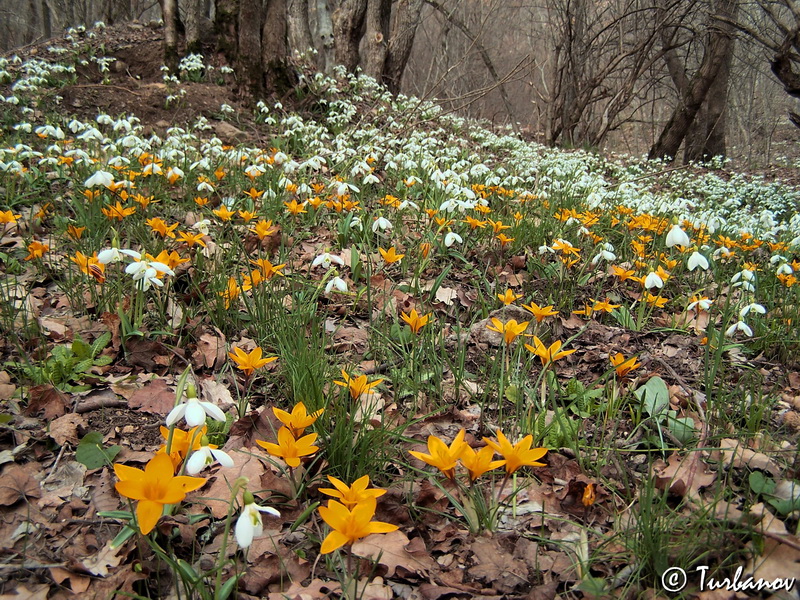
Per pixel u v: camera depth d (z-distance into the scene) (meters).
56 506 2.09
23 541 1.92
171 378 2.90
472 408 2.90
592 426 2.73
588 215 5.33
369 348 3.26
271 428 2.44
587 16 16.88
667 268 4.76
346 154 7.05
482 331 3.61
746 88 22.81
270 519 2.07
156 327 3.23
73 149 5.51
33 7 27.20
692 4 13.95
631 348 3.64
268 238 4.43
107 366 2.94
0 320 3.09
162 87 9.43
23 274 3.75
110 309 3.30
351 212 4.86
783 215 10.84
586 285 4.54
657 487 2.28
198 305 3.51
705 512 1.94
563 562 1.95
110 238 4.02
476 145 11.40
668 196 9.35
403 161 6.71
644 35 17.08
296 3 14.37
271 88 10.02
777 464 2.40
